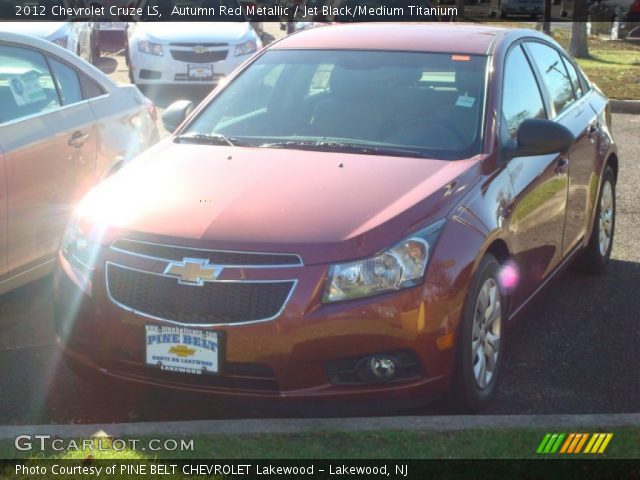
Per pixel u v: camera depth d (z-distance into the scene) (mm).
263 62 5766
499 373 4668
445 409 4363
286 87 5500
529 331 5582
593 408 4594
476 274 4250
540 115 5688
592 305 6027
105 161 6219
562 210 5613
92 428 4035
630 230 7793
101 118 6242
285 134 5176
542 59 6094
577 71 6754
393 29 5902
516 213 4801
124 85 6789
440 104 5129
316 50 5723
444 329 4062
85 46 13977
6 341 5344
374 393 4000
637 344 5418
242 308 3949
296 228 4059
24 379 4836
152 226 4160
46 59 5996
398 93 5254
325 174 4570
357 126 5117
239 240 4008
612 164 6805
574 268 6617
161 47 13734
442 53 5484
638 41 24266
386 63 5484
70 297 4305
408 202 4258
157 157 4980
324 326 3908
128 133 6508
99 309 4176
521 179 4969
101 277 4188
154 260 4078
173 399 4117
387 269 3984
